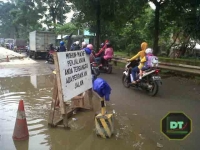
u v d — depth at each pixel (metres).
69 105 6.21
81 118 5.39
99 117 4.35
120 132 4.57
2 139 4.21
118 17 17.80
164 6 14.41
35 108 6.05
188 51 19.67
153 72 7.29
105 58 11.99
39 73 12.31
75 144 4.08
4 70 13.48
